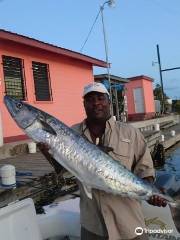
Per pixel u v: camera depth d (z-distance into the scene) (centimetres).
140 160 157
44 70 753
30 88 699
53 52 765
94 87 155
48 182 379
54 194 367
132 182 147
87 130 159
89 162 145
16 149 575
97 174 145
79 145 145
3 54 639
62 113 802
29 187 358
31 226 167
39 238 170
